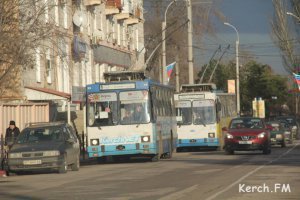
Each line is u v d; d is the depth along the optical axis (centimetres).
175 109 5712
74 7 6331
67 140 3675
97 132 4178
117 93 4197
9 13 3791
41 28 3888
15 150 3525
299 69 9831
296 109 13200
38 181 3081
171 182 2752
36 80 5347
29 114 5075
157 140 4278
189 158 4547
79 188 2642
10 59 3881
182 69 10412
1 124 4591
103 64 7344
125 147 4153
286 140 7269
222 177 2900
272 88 13175
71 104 5788
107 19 7606
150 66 9931
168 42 10344
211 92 5781
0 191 2639
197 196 2219
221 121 6028
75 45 6109
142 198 2212
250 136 4825
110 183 2814
